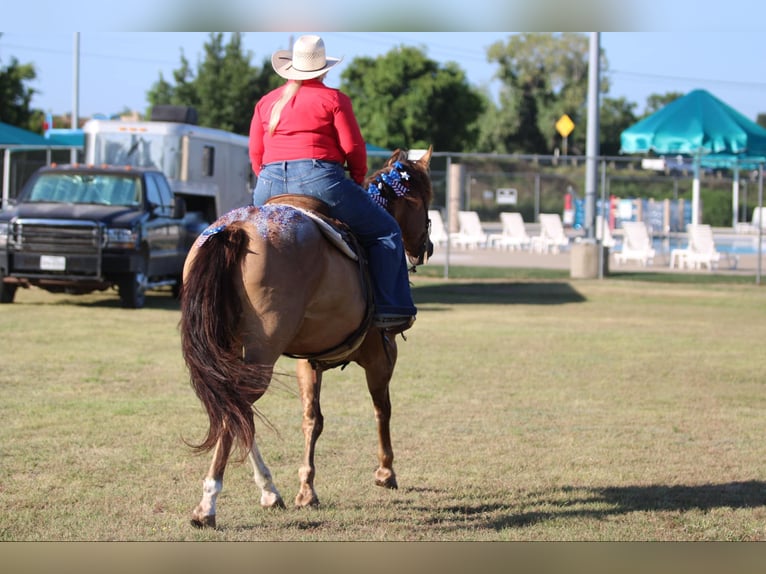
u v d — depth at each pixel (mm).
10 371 13844
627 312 23734
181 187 26469
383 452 8562
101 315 20578
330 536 7145
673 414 12094
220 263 6473
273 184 7656
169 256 23328
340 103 7566
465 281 30734
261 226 6699
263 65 61344
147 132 27391
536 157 30031
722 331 20406
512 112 94812
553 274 32531
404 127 65312
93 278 20828
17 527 7191
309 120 7547
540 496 8477
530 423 11406
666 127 33312
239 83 59250
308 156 7555
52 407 11508
